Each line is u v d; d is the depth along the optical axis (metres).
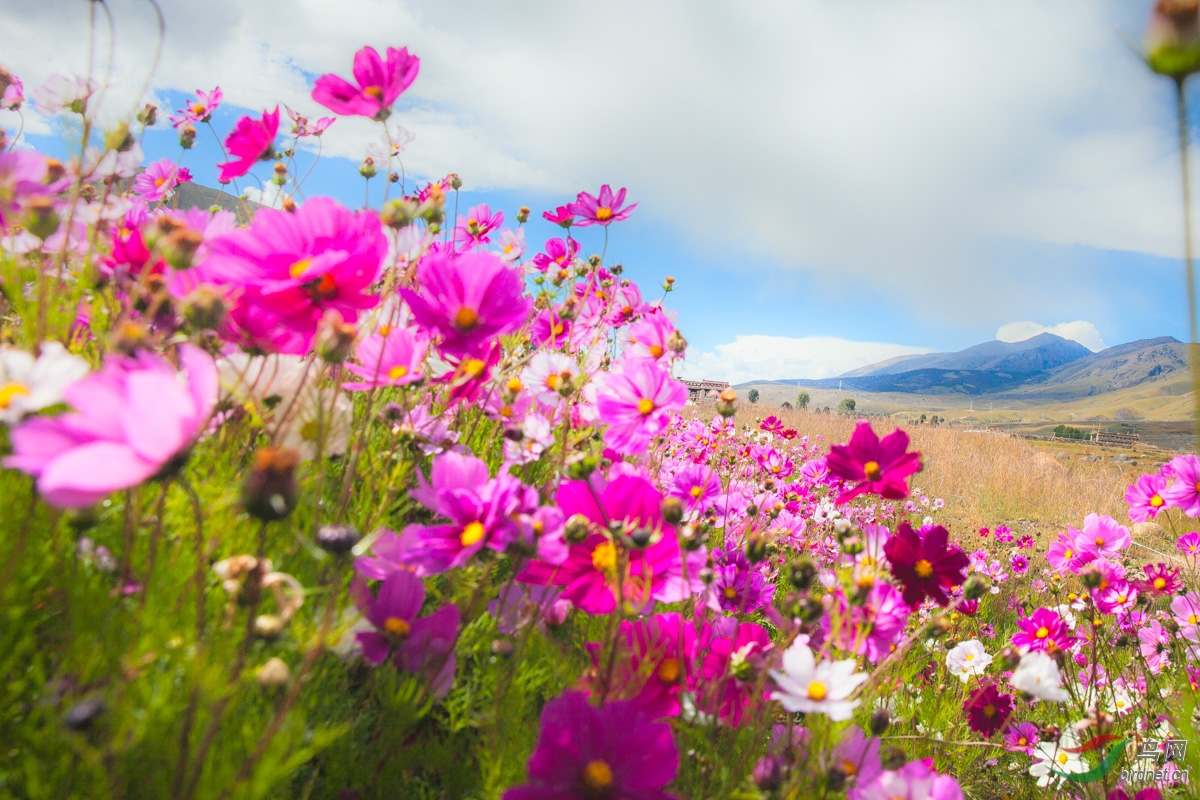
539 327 2.52
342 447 1.36
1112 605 3.28
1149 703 2.87
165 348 1.28
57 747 0.79
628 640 1.40
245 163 1.73
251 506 0.80
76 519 0.86
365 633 1.22
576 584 1.33
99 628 0.88
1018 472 12.78
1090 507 11.02
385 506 1.34
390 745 1.15
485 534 1.15
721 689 1.39
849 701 1.22
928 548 1.77
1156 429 142.00
